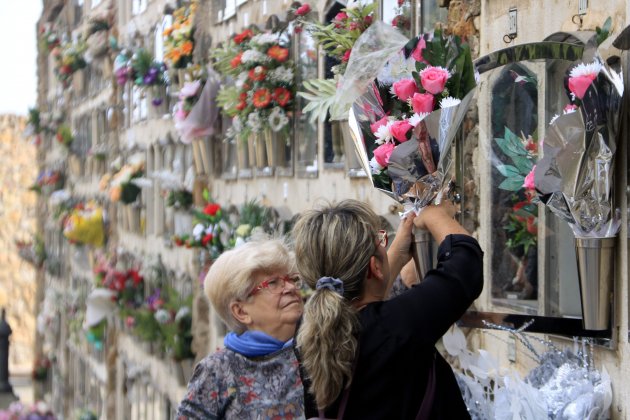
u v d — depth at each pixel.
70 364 31.66
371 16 8.13
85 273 27.95
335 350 3.36
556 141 4.29
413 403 3.34
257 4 12.62
